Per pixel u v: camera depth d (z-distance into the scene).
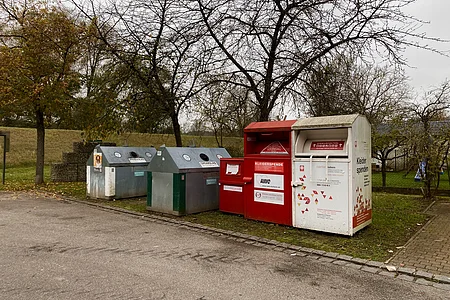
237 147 20.58
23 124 28.95
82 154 14.92
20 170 19.50
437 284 3.74
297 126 6.00
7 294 3.35
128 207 8.35
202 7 9.11
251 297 3.37
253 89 9.24
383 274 4.03
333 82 9.36
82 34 11.93
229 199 7.50
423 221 6.82
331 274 4.02
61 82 12.29
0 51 11.79
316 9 8.70
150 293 3.43
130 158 9.97
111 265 4.25
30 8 12.44
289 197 6.18
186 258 4.57
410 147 10.62
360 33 8.73
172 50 10.23
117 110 10.73
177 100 10.96
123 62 10.41
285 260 4.52
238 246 5.16
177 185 7.31
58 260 4.41
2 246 5.02
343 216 5.51
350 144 5.45
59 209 8.20
